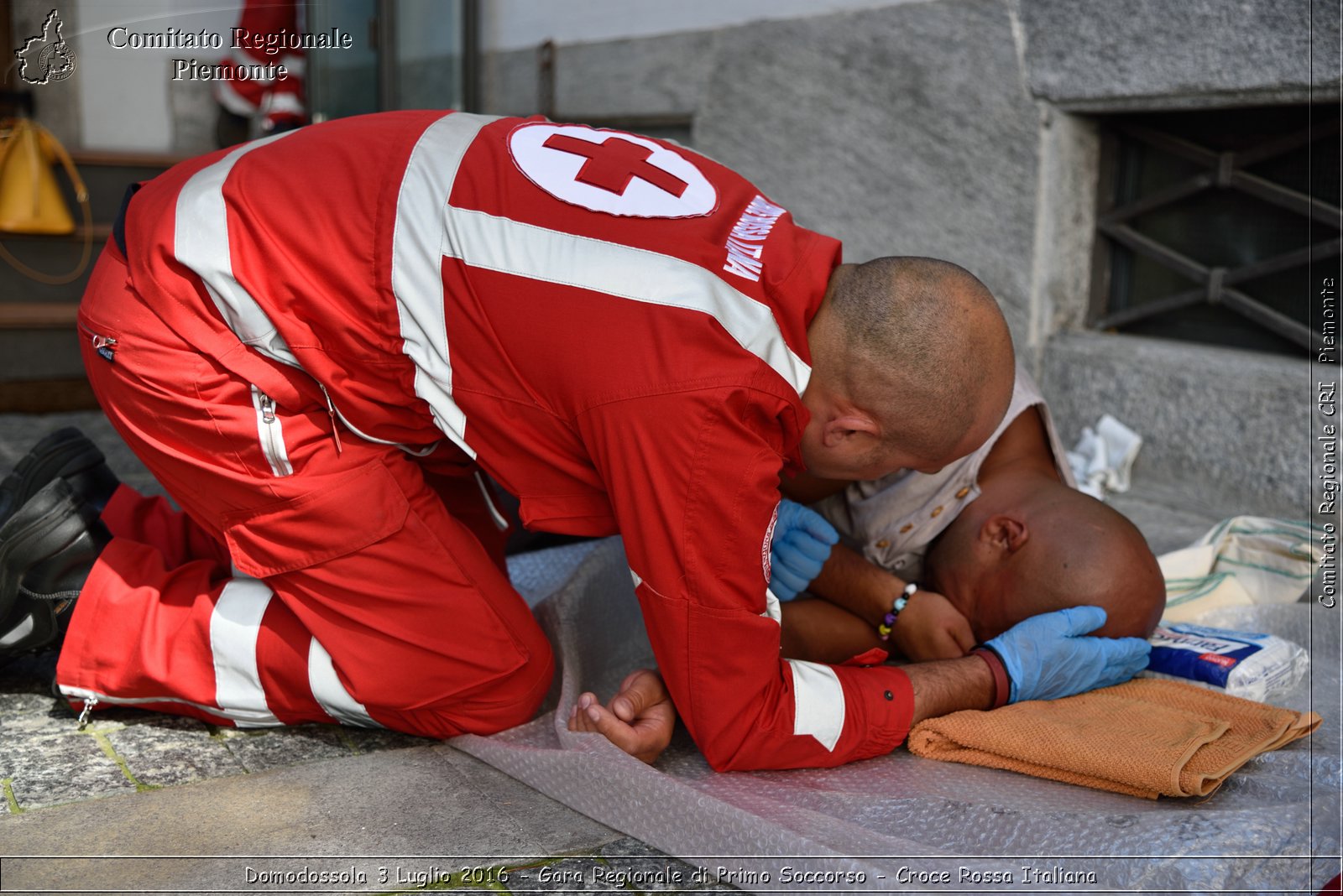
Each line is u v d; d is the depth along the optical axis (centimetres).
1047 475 213
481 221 159
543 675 184
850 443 164
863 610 205
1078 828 148
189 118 484
